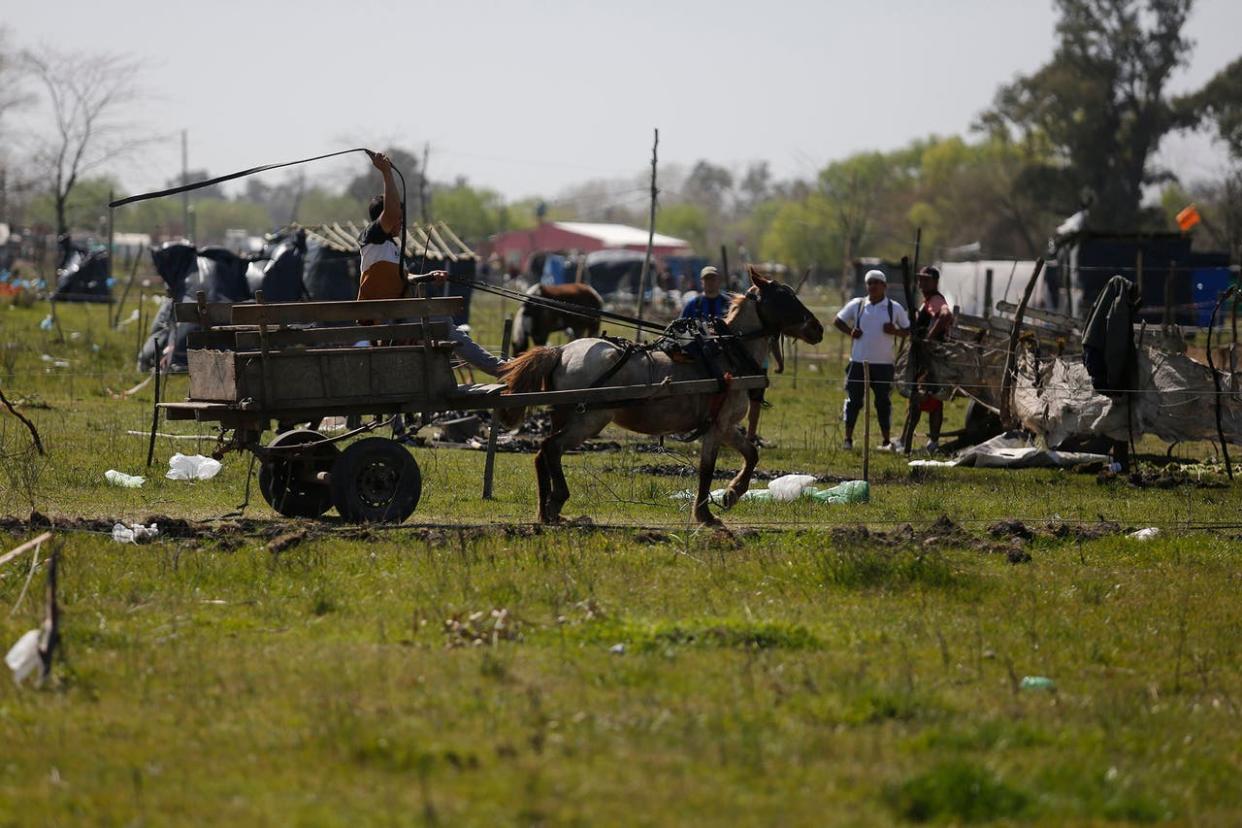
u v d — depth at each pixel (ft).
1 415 194.29
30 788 60.75
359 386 114.93
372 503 119.65
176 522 115.14
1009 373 186.60
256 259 280.72
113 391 236.63
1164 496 156.76
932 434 195.21
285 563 102.27
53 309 353.72
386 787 60.64
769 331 129.59
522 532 117.29
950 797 60.59
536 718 69.97
